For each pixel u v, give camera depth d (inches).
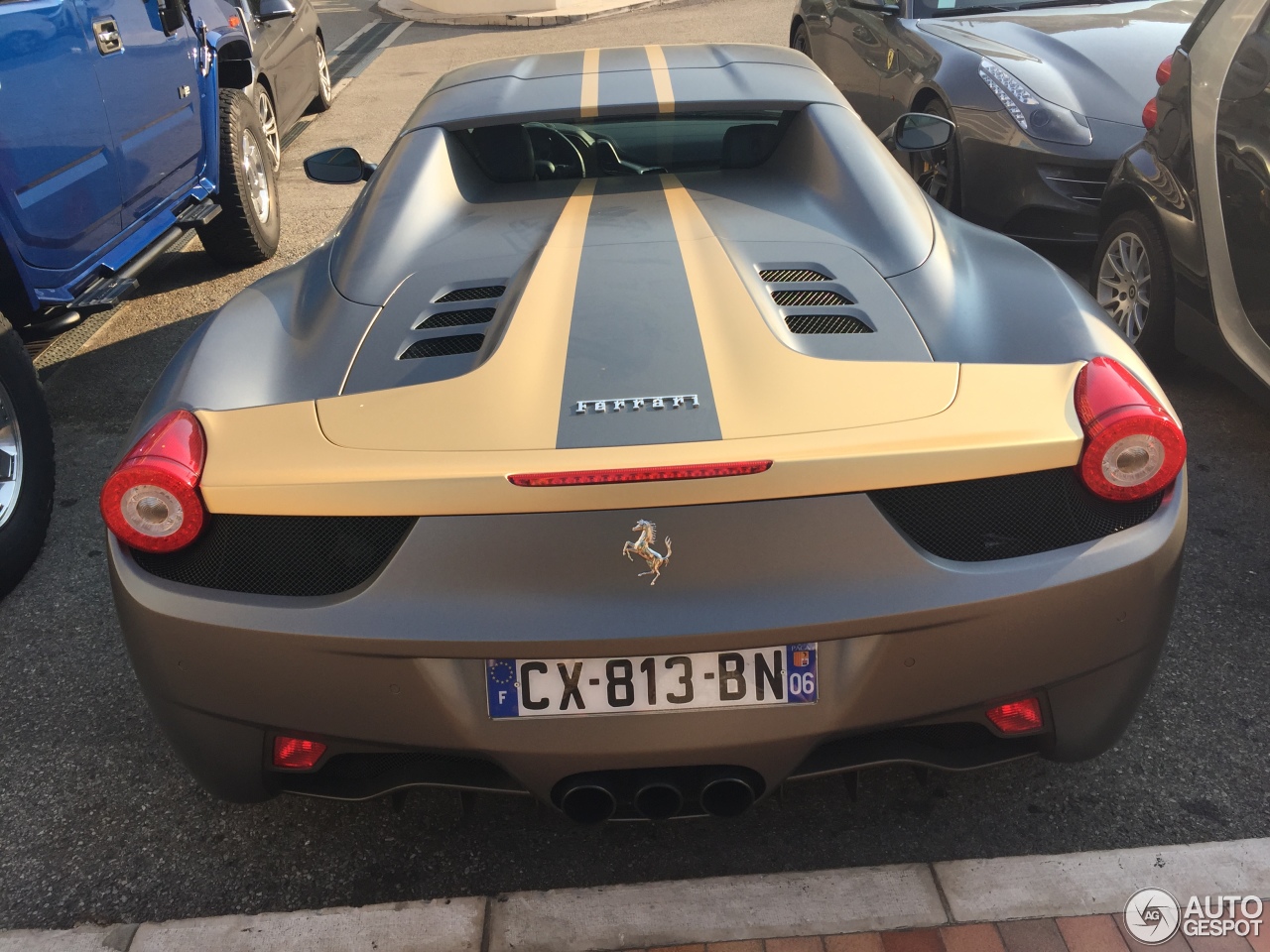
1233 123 130.4
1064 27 202.5
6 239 128.0
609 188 107.0
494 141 112.0
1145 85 181.5
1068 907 74.0
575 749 67.2
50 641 112.3
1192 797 85.2
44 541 125.2
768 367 72.4
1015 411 68.7
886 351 74.9
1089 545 69.0
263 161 222.5
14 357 122.9
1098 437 67.0
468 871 81.4
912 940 72.1
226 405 74.0
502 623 64.5
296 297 92.8
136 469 67.2
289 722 69.6
